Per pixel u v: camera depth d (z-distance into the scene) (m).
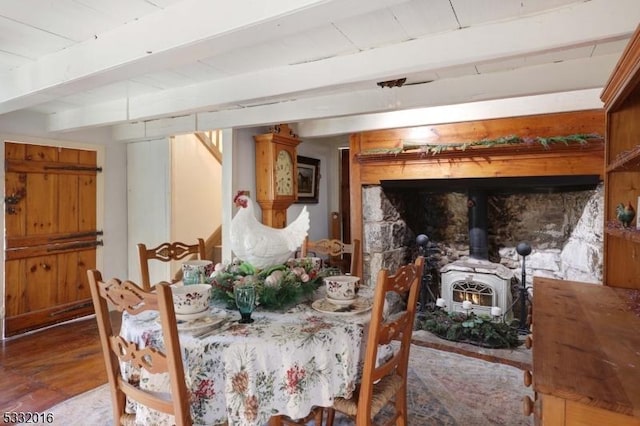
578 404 0.80
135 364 1.28
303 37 1.77
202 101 2.48
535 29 1.56
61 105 3.13
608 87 1.65
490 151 3.17
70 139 3.65
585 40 1.48
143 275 2.15
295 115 2.83
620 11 1.43
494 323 3.12
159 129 3.63
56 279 3.57
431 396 2.26
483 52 1.66
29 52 1.90
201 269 1.87
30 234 3.38
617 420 0.77
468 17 1.58
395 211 3.97
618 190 1.80
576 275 3.22
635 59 1.25
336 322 1.43
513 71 2.17
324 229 4.82
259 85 2.25
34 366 2.67
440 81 2.35
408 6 1.49
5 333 3.21
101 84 1.90
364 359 1.39
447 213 4.13
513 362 2.74
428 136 3.49
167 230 3.97
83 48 1.76
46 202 3.49
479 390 2.34
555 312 1.37
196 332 1.32
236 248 1.77
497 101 2.78
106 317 1.38
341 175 4.88
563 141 2.89
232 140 3.42
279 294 1.59
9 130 3.22
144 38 1.53
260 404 1.23
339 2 1.12
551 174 3.02
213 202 4.66
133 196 4.17
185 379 1.23
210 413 1.26
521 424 1.97
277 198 3.63
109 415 2.06
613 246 1.79
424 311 3.74
